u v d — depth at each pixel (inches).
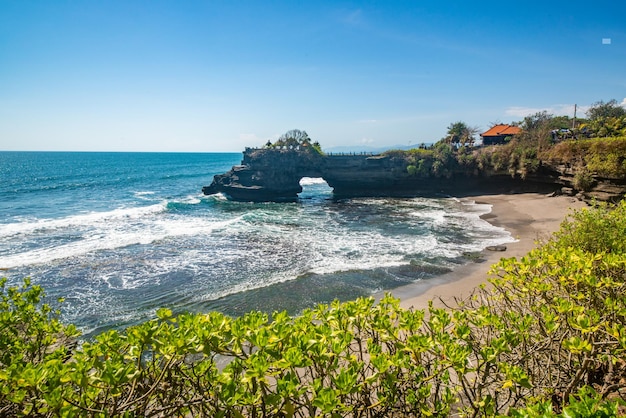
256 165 2122.3
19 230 1101.1
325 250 890.7
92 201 1835.6
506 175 1884.8
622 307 176.1
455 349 130.4
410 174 2086.6
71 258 817.5
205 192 2155.5
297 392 107.0
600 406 91.2
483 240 957.2
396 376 131.7
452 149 2135.8
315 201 1942.7
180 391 134.6
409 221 1283.2
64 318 529.3
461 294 577.0
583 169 1385.3
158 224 1254.3
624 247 313.0
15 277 693.9
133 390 116.5
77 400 113.3
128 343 132.2
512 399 174.1
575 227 380.2
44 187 2400.3
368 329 171.2
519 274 217.9
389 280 668.7
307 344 121.3
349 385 106.8
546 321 165.0
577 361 165.2
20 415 113.9
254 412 114.3
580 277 187.3
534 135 1870.1
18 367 110.9
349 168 2176.4
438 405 134.0
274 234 1085.1
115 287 651.5
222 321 130.1
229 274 716.7
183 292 626.8
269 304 575.2
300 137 2370.8
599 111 2544.3
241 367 124.8
